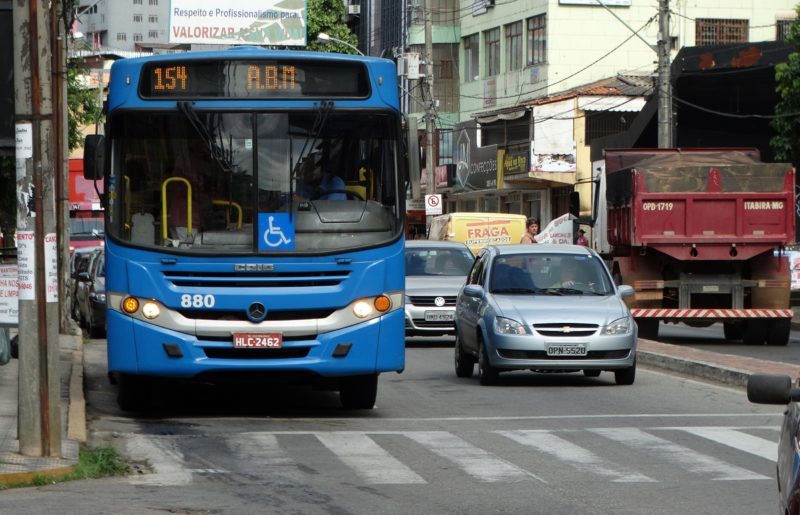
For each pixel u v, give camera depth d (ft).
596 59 264.31
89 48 214.07
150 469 50.85
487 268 88.58
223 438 59.16
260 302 62.18
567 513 42.06
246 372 62.85
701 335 135.33
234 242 62.34
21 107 49.49
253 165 62.64
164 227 62.39
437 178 299.99
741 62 194.49
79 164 194.90
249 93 62.85
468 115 297.94
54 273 50.37
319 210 62.80
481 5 288.92
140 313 62.34
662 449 56.03
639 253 117.91
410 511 42.39
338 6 312.29
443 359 105.91
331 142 63.26
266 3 291.79
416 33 304.91
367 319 63.00
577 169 245.86
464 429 62.54
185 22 288.51
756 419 66.33
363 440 58.65
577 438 59.36
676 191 114.62
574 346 80.59
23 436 50.24
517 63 276.00
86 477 48.55
